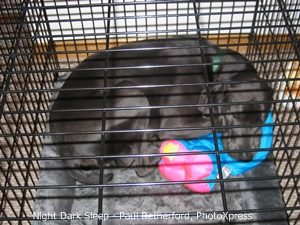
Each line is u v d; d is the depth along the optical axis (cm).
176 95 155
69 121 139
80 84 149
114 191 142
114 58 157
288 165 136
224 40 187
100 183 90
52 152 147
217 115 147
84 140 136
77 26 183
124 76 155
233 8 161
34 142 145
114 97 146
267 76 154
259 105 139
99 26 184
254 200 137
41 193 138
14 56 116
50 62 163
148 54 159
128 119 143
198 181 87
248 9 179
